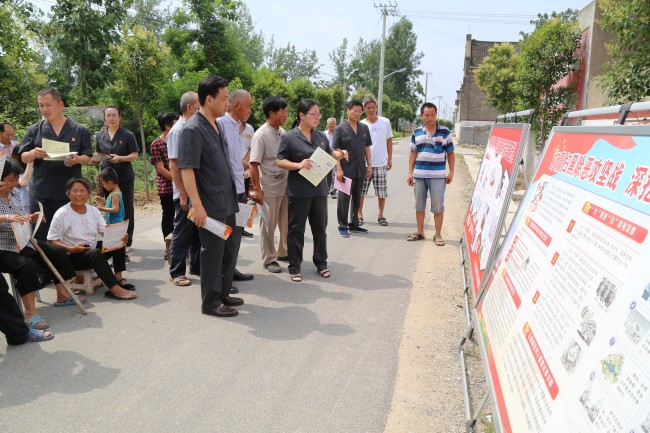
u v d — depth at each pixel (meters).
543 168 2.95
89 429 2.81
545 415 1.77
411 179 7.12
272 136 5.55
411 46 73.69
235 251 4.60
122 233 4.84
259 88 24.30
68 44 16.61
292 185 5.24
